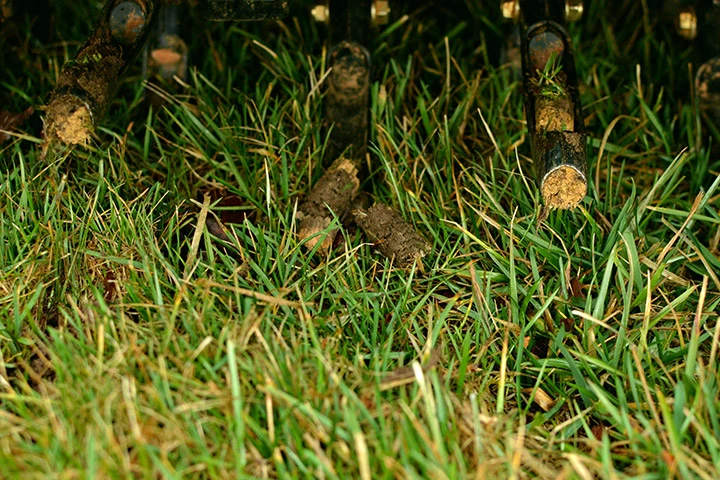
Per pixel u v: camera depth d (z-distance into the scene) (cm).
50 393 75
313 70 91
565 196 78
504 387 78
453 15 100
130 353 75
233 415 73
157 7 83
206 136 89
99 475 71
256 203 85
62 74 79
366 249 84
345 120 88
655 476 72
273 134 90
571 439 76
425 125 90
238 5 83
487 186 87
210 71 96
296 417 74
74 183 87
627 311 79
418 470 73
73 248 82
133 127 92
